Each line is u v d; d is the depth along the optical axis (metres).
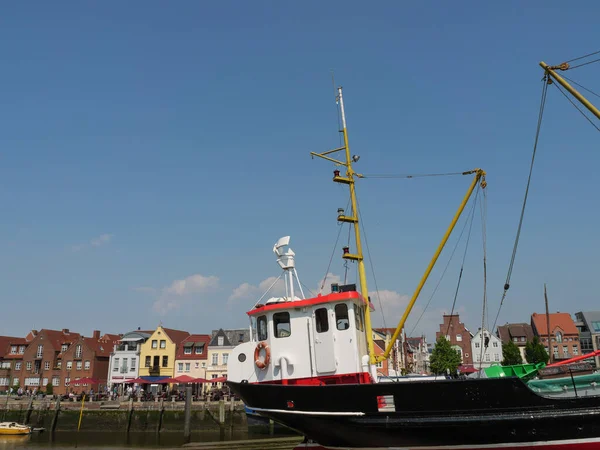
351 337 18.50
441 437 16.72
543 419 15.91
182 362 77.44
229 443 29.58
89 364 81.62
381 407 17.11
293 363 18.86
